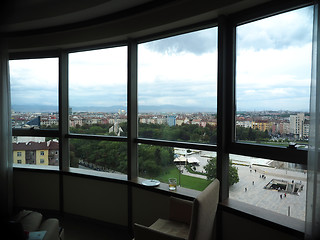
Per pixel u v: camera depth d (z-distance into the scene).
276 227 1.84
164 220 2.27
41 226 2.11
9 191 3.41
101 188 3.22
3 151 3.35
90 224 3.23
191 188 2.65
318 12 1.53
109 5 2.63
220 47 2.28
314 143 1.55
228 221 2.21
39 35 3.39
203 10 2.25
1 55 3.33
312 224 1.55
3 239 1.69
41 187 3.62
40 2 2.89
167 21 2.52
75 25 3.12
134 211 2.97
